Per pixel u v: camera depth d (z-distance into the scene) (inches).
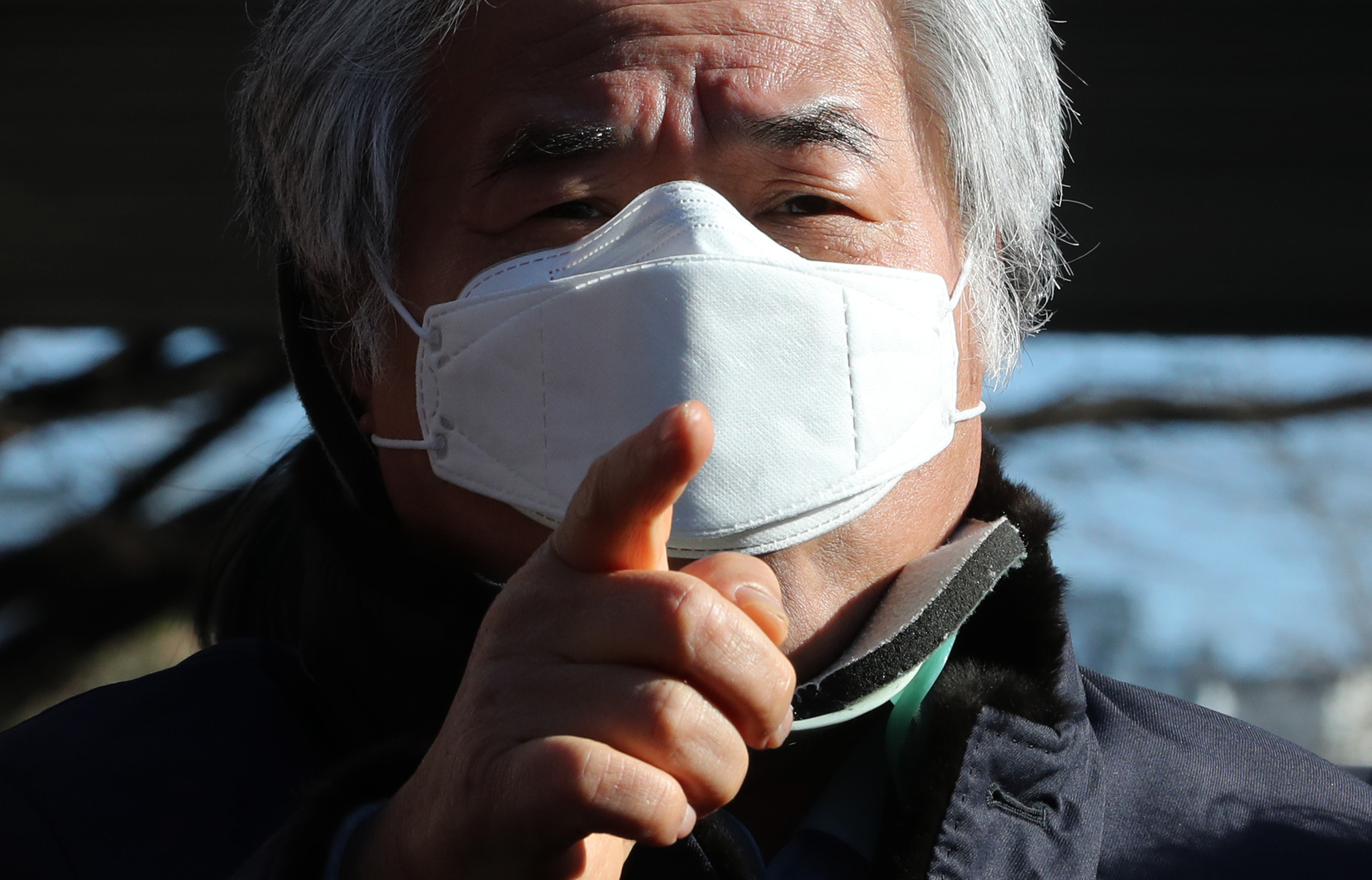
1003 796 102.8
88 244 293.4
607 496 70.2
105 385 347.6
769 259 102.5
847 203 110.3
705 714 70.5
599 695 71.2
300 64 119.5
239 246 295.6
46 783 104.0
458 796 73.4
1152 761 118.9
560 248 107.3
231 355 356.8
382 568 108.7
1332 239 282.0
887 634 104.9
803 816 113.7
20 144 273.4
